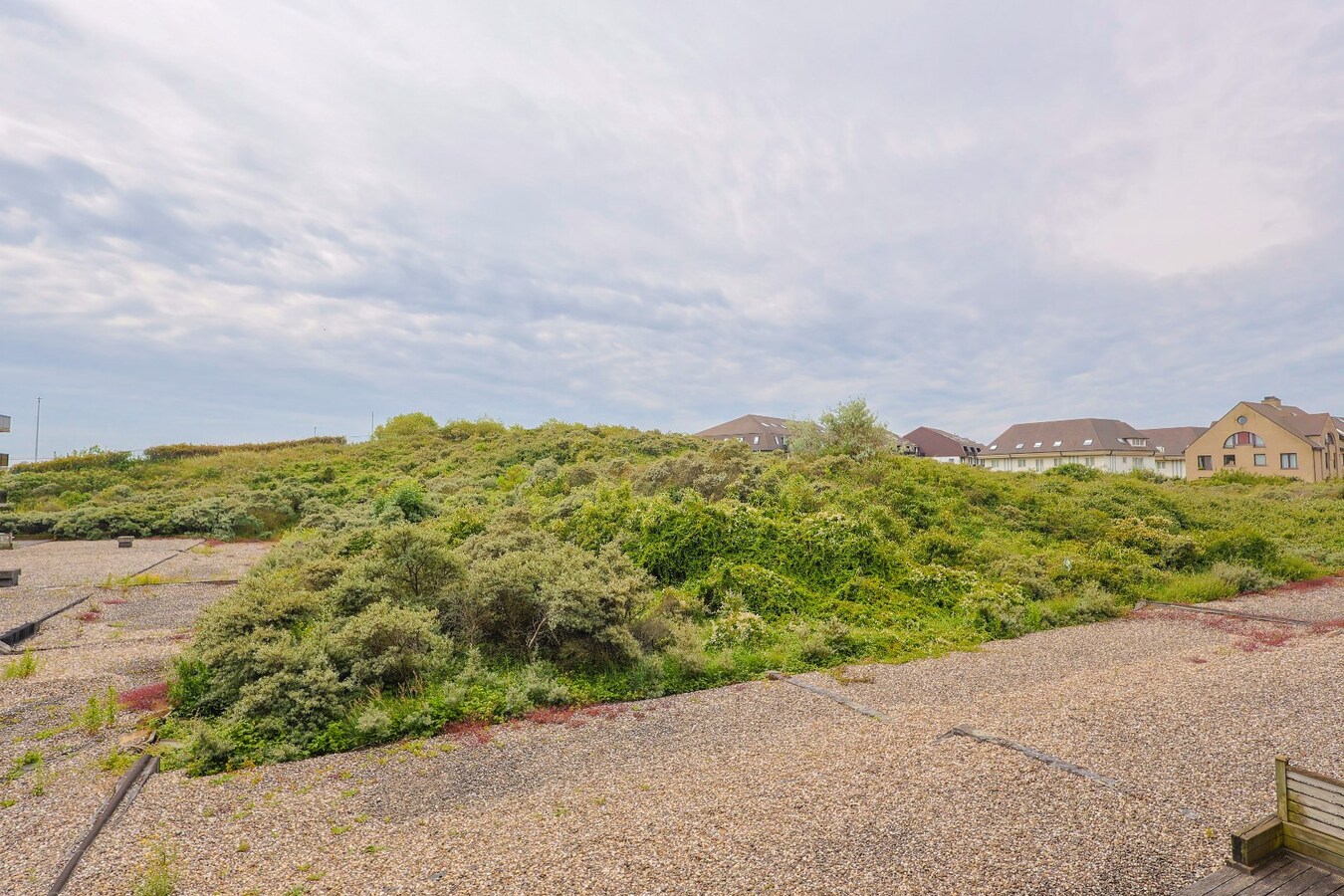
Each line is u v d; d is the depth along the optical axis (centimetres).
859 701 770
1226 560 1541
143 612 1219
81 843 473
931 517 1677
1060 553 1516
